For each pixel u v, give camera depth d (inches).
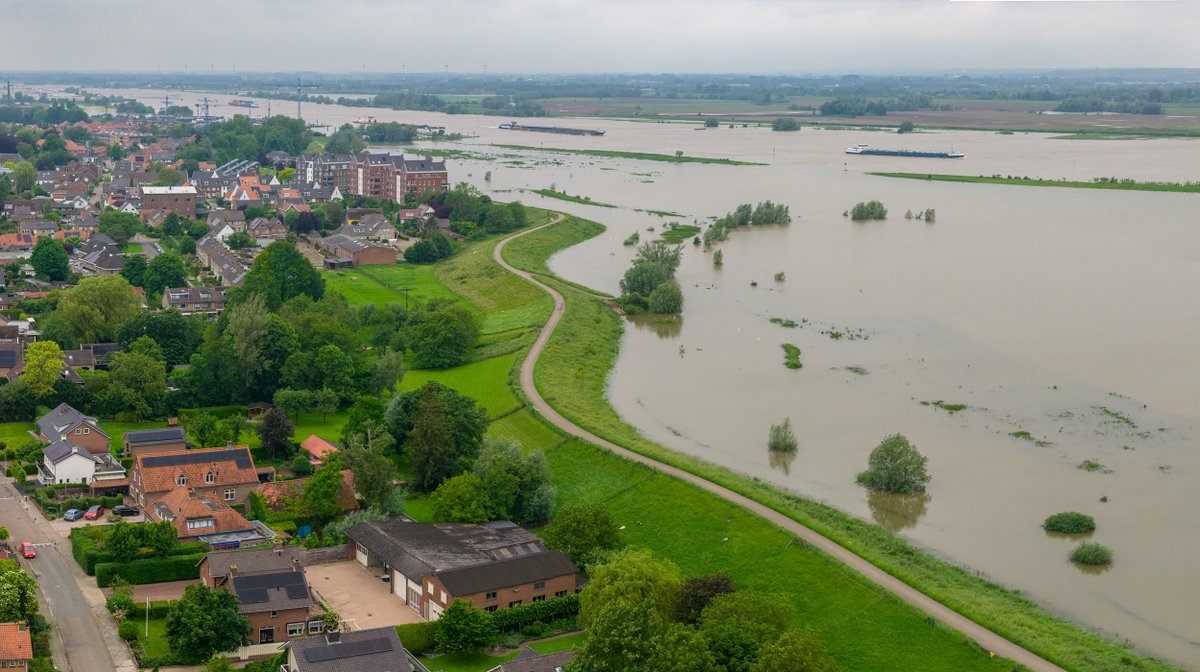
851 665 6122.1
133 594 6619.1
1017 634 6156.5
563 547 7140.8
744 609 5935.0
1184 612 6752.0
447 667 5969.5
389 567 6963.6
